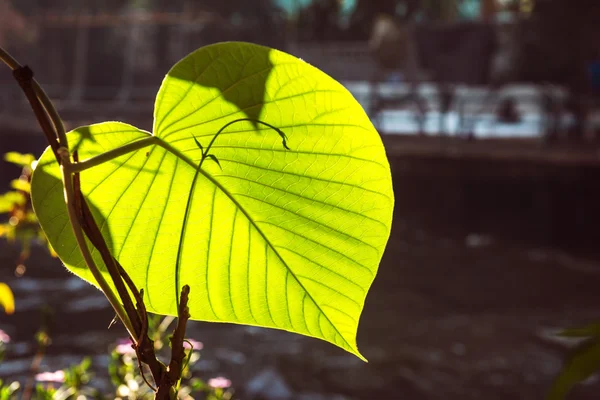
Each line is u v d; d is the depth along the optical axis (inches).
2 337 70.7
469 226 497.0
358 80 622.8
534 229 474.3
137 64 733.3
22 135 573.6
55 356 190.4
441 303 328.5
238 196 31.5
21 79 26.5
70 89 714.2
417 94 562.9
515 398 222.2
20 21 645.9
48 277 284.7
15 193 68.0
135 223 32.0
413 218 509.0
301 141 29.7
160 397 27.2
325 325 32.4
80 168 27.0
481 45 547.8
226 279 32.7
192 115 29.4
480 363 249.6
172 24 714.8
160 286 32.9
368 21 684.7
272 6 692.1
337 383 223.9
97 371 169.6
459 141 526.9
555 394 18.3
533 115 611.8
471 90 600.1
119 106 675.4
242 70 28.5
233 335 254.7
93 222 27.4
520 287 360.2
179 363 27.5
